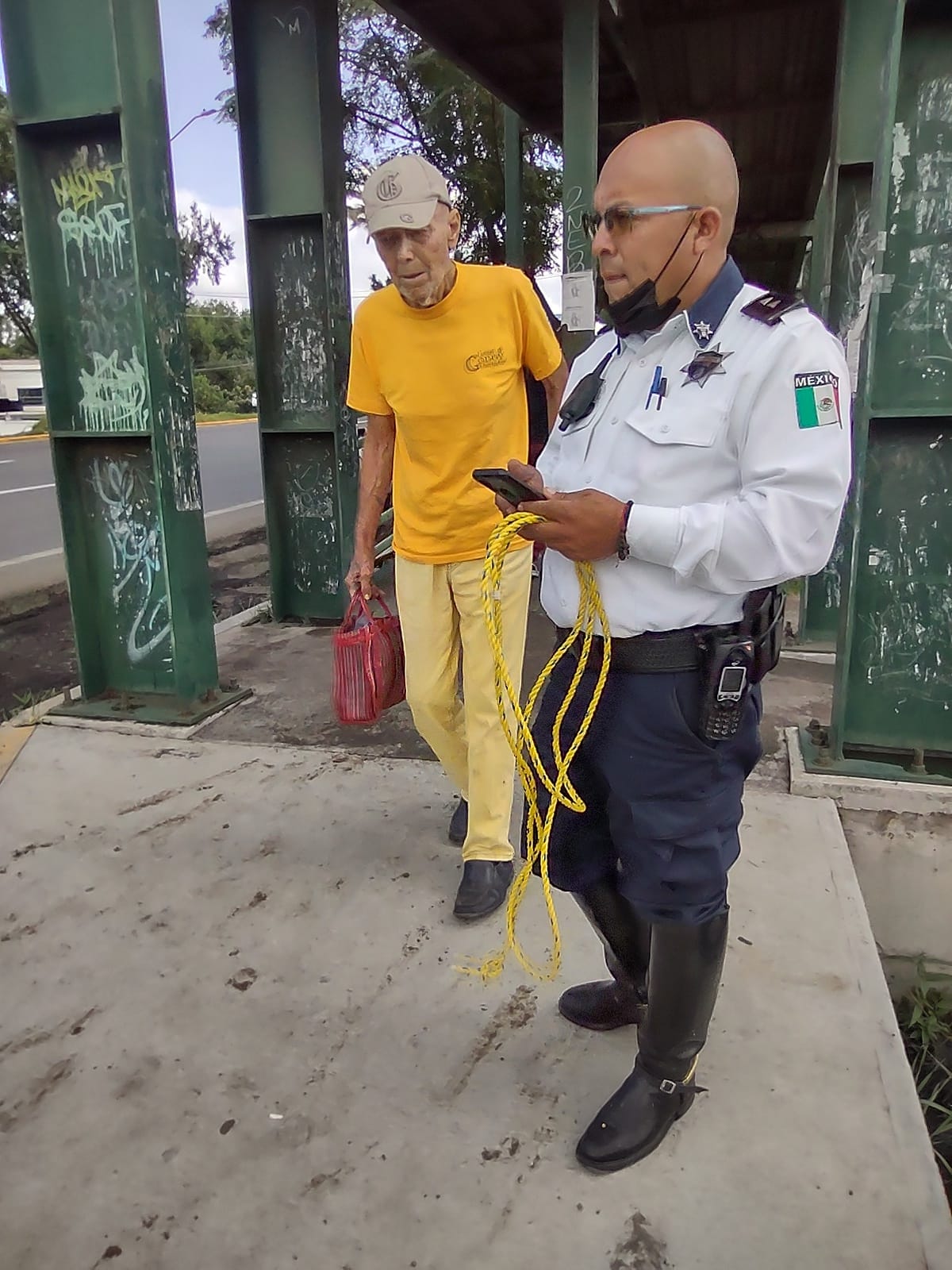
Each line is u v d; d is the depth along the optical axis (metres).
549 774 1.72
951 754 3.28
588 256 4.56
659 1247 1.57
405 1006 2.17
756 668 1.52
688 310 1.45
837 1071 1.95
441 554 2.44
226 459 16.48
